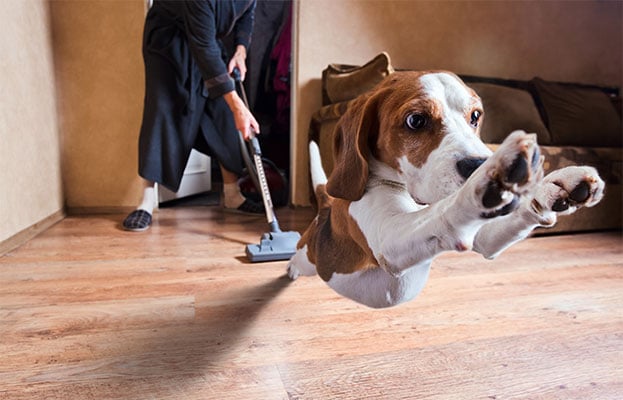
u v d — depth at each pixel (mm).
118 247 1466
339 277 708
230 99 1607
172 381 684
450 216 389
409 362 761
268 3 3049
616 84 2859
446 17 2449
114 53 2014
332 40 2287
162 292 1062
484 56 2557
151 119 1812
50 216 1808
